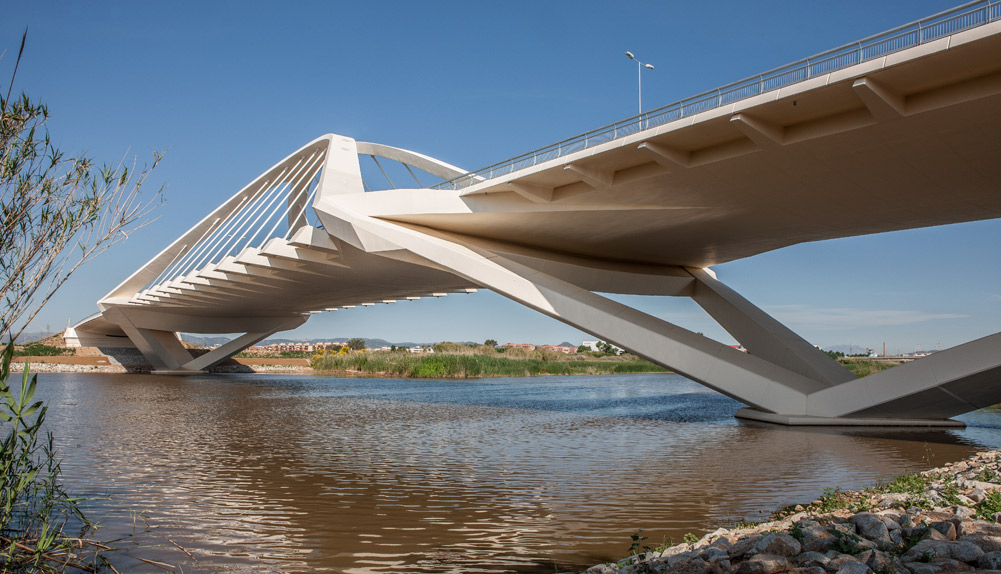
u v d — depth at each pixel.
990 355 15.34
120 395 29.00
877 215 19.84
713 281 28.83
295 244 26.50
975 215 19.81
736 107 13.93
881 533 5.05
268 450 13.60
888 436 16.12
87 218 5.14
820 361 22.83
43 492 8.90
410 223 23.19
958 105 12.12
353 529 7.50
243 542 6.98
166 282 44.47
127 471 11.05
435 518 8.02
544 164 18.52
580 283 25.58
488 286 20.72
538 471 11.22
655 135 15.55
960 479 7.85
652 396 31.47
